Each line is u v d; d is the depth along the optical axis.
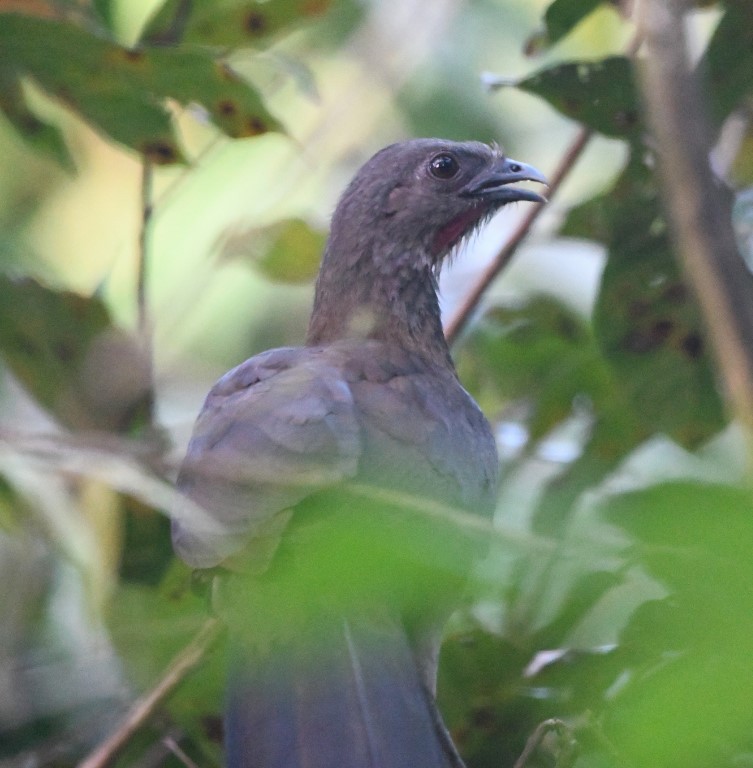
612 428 11.06
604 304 10.64
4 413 12.83
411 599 6.25
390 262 10.84
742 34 10.11
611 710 8.05
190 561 7.80
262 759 7.56
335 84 15.01
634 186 10.52
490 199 11.15
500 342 12.32
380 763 7.47
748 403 5.50
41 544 10.47
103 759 9.12
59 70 9.61
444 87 15.27
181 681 9.29
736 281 5.60
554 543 6.58
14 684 10.20
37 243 15.40
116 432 10.88
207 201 14.76
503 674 9.66
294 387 8.56
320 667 7.76
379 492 7.25
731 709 4.56
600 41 15.75
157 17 10.09
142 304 10.86
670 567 5.96
